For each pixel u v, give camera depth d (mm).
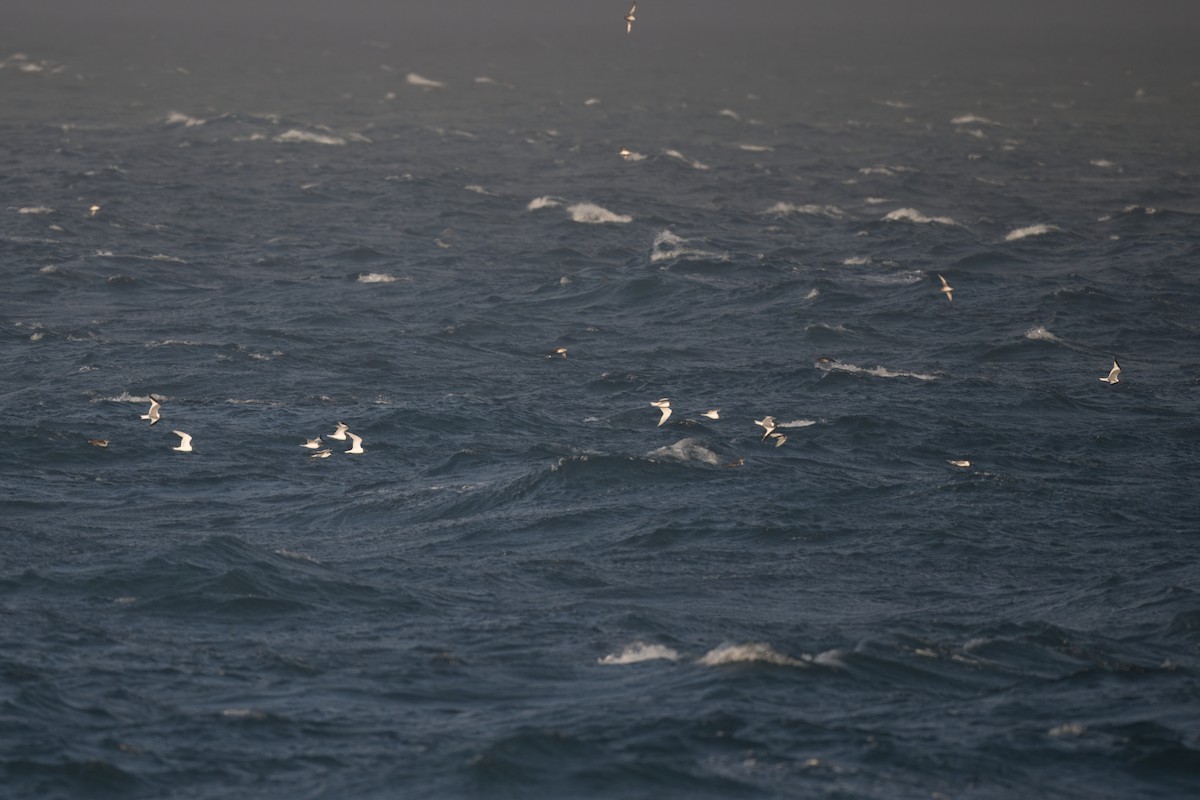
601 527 91188
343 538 89625
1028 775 56750
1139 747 59094
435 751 57719
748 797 54375
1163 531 92062
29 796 53719
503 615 75562
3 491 97188
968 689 66000
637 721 60625
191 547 81812
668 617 75375
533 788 54938
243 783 55375
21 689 62656
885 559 86000
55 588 77375
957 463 102500
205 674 66312
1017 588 81562
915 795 54719
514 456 106938
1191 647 72500
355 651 69688
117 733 59094
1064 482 103438
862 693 64875
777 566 84500
